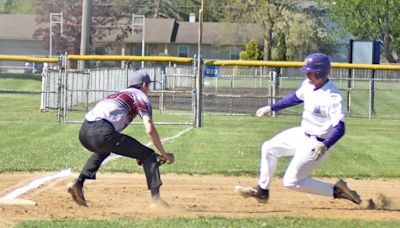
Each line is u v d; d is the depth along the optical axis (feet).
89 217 39.58
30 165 62.64
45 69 128.77
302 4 328.49
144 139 86.28
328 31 310.65
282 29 294.87
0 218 38.88
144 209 43.29
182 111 135.23
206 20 417.28
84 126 41.93
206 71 129.08
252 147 80.79
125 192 50.39
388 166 67.26
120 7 311.06
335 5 290.35
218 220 37.86
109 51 333.83
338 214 42.24
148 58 105.70
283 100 42.52
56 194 48.57
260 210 43.65
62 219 38.52
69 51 283.18
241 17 306.35
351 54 146.10
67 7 287.69
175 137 90.68
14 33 358.43
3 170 60.08
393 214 42.65
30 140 83.87
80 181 43.57
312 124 40.86
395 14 278.05
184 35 366.22
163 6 436.35
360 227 36.76
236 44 336.08
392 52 296.92
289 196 49.49
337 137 39.52
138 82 42.57
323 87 40.42
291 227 36.17
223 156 72.18
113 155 70.79
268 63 104.88
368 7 279.08
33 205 43.88
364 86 187.93
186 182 56.18
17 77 182.80
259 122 117.50
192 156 71.67
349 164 68.39
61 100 109.91
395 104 161.79
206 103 159.22
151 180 42.22
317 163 41.47
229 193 50.83
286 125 112.88
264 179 43.09
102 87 149.28
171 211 42.29
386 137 97.91
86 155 70.03
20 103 150.30
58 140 84.17
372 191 53.47
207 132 98.94
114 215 40.47
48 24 307.17
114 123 41.39
